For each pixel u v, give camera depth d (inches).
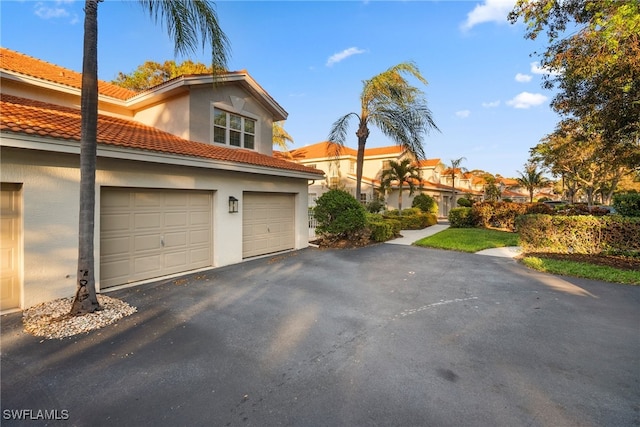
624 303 222.4
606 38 272.2
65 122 246.8
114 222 254.8
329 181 1011.9
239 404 110.2
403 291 251.4
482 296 239.5
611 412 106.3
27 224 201.8
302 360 141.5
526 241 420.8
